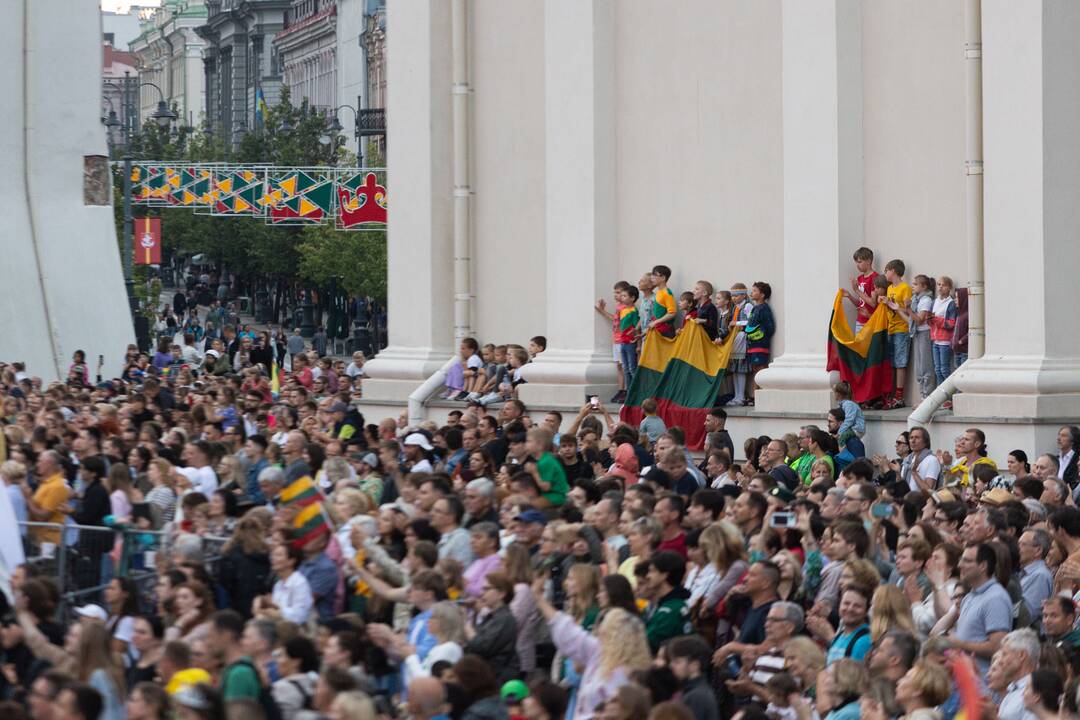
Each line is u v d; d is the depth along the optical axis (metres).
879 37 59.19
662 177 65.81
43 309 112.38
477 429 52.22
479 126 73.25
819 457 46.78
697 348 62.16
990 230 55.06
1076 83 54.19
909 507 37.31
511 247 72.38
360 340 176.75
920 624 32.22
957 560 32.25
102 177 116.69
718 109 64.19
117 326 116.06
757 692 28.64
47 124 114.06
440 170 74.19
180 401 71.56
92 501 44.03
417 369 73.00
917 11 58.28
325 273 180.75
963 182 57.19
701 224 64.69
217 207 136.25
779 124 62.41
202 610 30.22
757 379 60.50
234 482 46.16
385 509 37.38
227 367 114.38
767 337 61.56
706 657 26.38
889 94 59.00
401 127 74.75
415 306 74.38
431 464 50.72
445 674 26.42
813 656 27.45
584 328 66.81
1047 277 53.75
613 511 36.00
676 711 22.52
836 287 58.94
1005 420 53.41
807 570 33.81
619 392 65.12
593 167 66.81
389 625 34.06
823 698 26.27
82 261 114.69
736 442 61.00
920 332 57.28
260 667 27.17
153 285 172.75
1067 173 54.03
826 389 58.53
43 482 45.38
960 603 31.31
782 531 34.50
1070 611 29.11
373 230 176.38
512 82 72.06
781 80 62.34
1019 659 27.09
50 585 30.72
